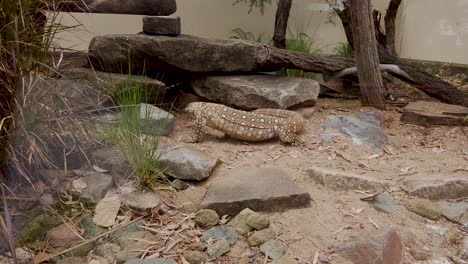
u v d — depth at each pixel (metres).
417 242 3.01
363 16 5.20
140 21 6.63
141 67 4.96
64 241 2.95
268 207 3.20
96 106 3.93
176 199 3.39
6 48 3.06
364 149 4.23
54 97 3.53
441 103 5.47
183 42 4.86
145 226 3.12
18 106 3.09
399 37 7.12
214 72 5.11
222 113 4.27
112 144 3.80
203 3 6.90
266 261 2.78
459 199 3.49
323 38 7.13
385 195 3.38
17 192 3.13
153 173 3.54
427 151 4.29
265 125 4.26
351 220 3.15
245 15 7.06
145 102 4.74
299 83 5.10
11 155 3.05
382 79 5.81
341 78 5.89
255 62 5.13
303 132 4.58
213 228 3.06
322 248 2.90
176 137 4.39
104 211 3.19
